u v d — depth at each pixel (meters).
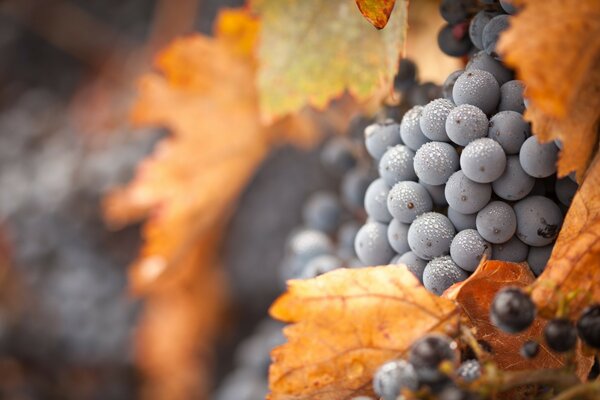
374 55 0.40
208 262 0.69
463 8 0.36
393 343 0.32
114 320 0.66
